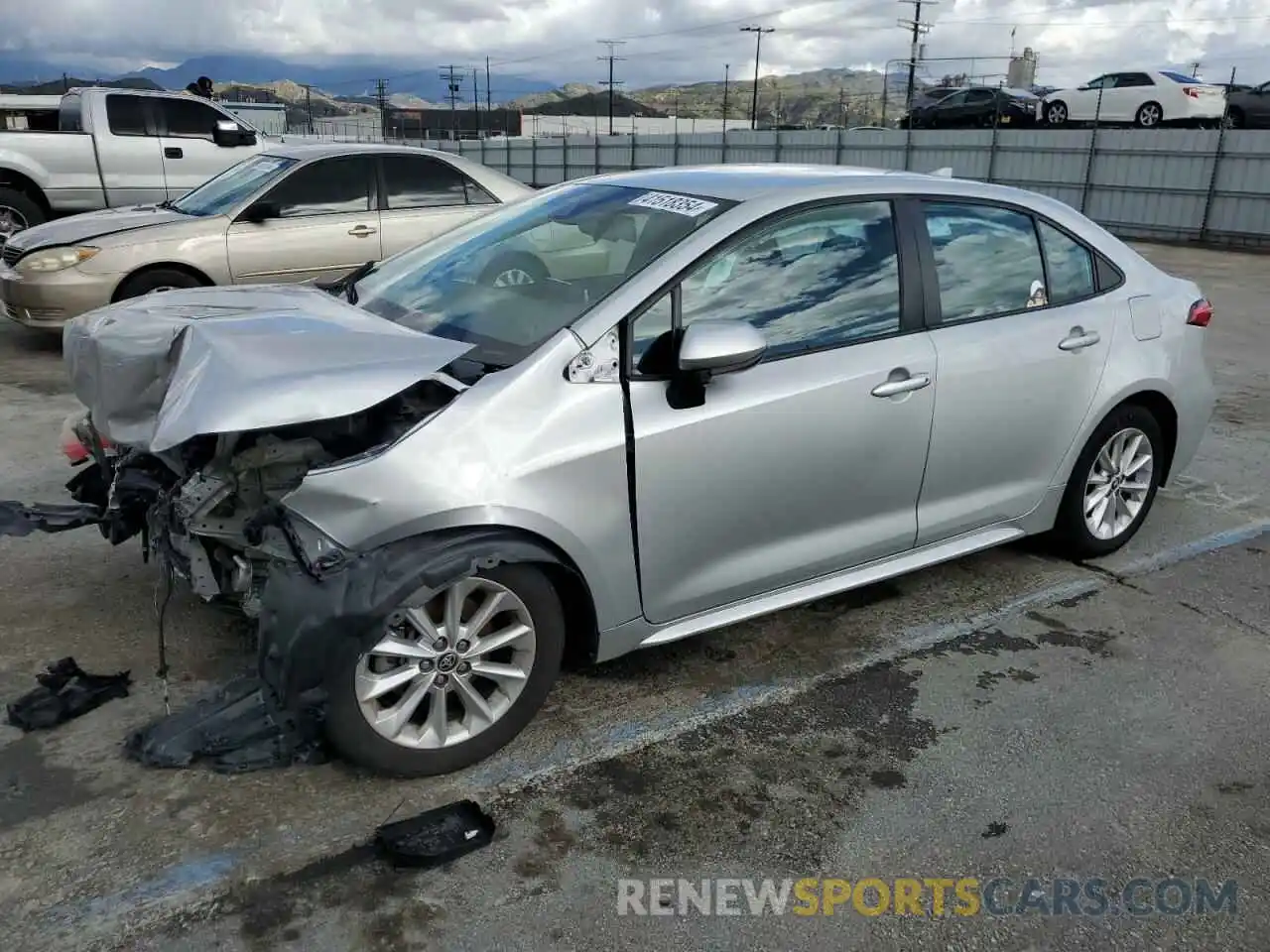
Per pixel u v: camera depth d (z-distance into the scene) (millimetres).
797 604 3447
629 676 3441
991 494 3918
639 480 2955
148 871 2455
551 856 2588
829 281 3389
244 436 2850
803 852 2643
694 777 2920
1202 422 4617
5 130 10664
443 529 2682
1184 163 22922
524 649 2896
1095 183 24688
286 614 2520
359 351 2822
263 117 33375
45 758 2865
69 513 3316
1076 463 4184
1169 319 4367
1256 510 5223
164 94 11336
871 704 3328
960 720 3254
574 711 3219
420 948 2281
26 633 3539
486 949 2291
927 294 3600
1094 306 4109
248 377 2623
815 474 3318
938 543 3838
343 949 2270
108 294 7113
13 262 7375
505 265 3518
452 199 8289
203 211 7660
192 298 3539
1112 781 2965
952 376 3592
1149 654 3713
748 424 3117
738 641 3713
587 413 2873
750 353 2871
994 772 2992
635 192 3693
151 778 2793
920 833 2725
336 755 2916
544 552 2803
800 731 3164
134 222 7445
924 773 2977
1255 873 2615
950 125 29328
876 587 4195
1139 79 25062
